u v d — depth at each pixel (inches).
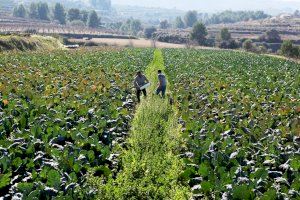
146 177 494.6
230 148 568.1
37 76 1195.3
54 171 445.4
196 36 6205.7
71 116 721.6
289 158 537.0
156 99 967.0
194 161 540.1
